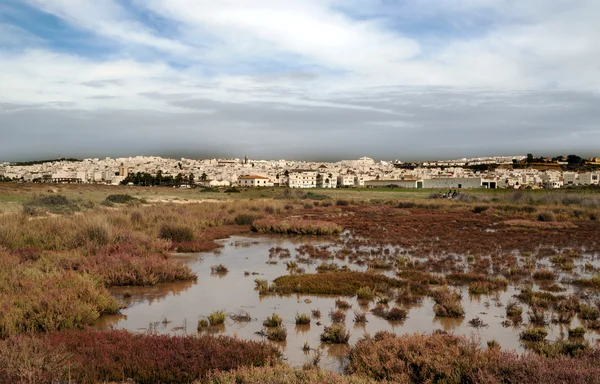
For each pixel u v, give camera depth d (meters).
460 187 161.88
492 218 41.22
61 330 9.02
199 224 29.88
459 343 8.07
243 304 12.19
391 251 22.44
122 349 7.94
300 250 21.95
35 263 14.68
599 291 14.07
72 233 19.22
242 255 20.69
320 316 11.16
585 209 46.62
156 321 10.52
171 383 7.05
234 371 6.84
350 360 8.28
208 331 9.85
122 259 15.45
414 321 10.82
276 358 7.99
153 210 34.50
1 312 9.13
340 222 36.94
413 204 57.38
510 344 9.28
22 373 6.27
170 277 14.80
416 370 7.56
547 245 24.67
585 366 6.91
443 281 15.05
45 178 185.12
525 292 13.65
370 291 13.40
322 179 180.62
